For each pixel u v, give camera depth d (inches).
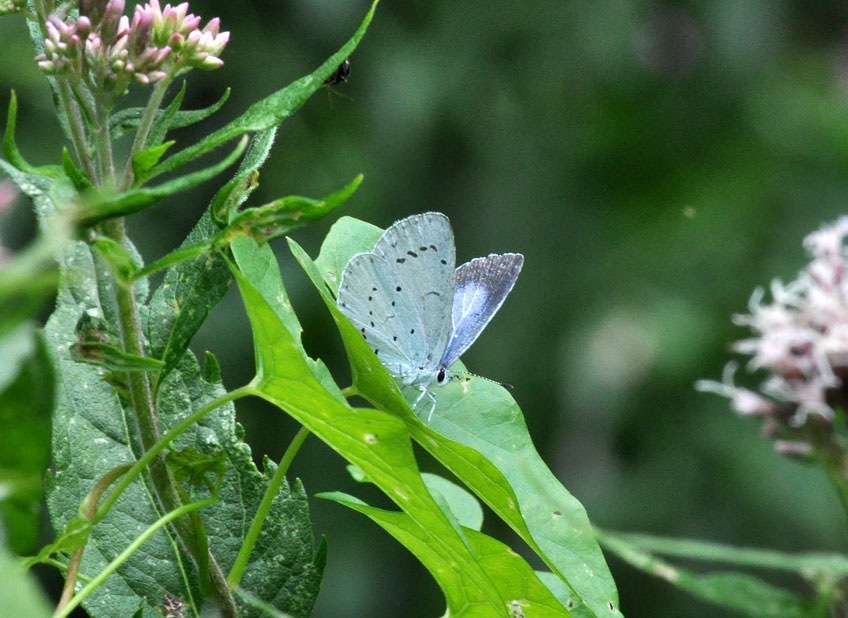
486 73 26.6
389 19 26.3
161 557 18.1
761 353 19.7
